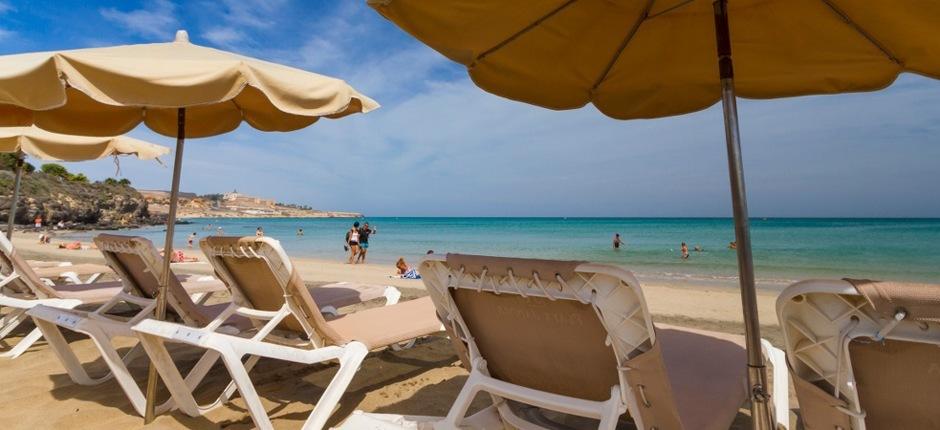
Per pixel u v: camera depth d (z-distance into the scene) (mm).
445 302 1886
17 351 3676
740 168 1505
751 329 1444
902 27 1825
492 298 1737
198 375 2711
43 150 4633
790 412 2750
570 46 2137
